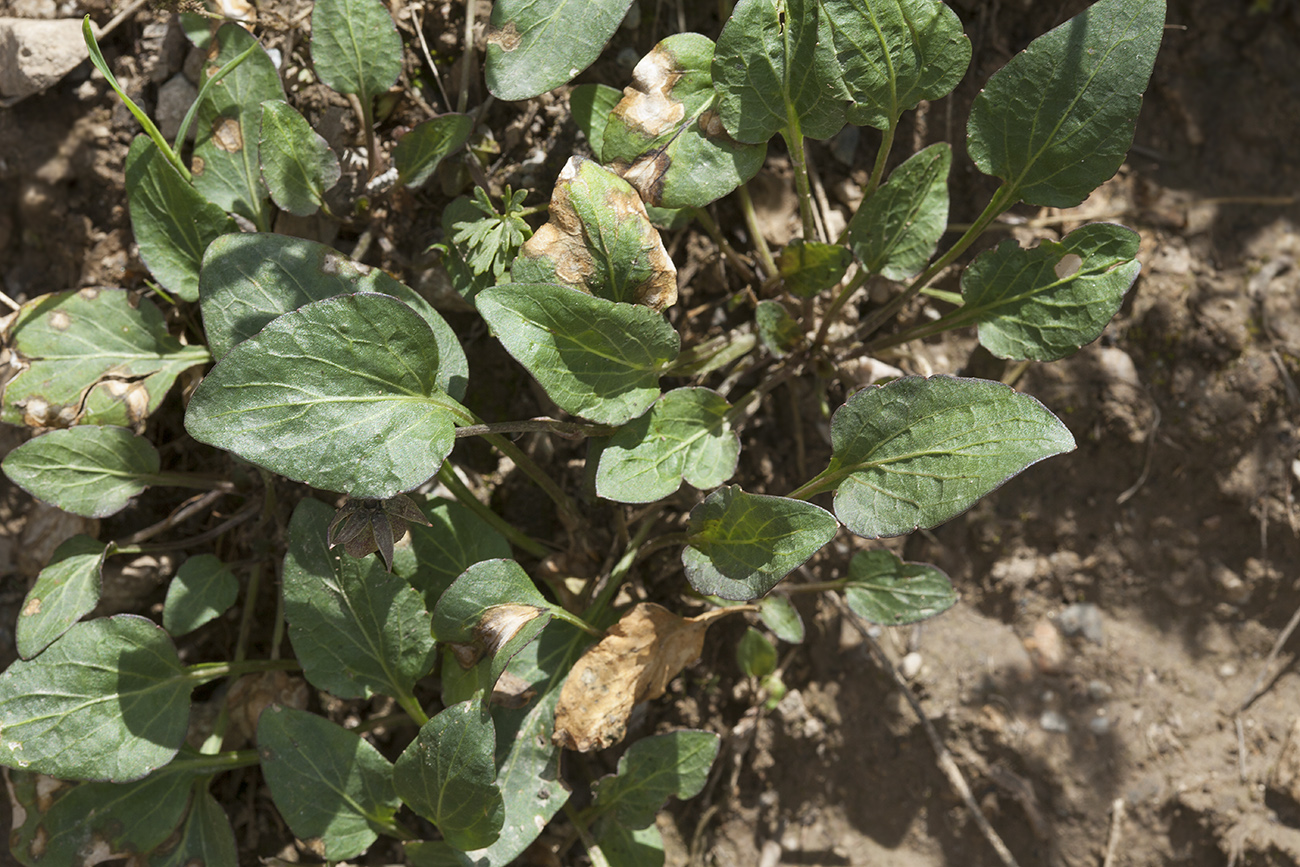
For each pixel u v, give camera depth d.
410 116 0.41
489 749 0.36
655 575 0.42
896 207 0.39
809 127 0.38
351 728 0.42
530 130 0.41
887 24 0.37
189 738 0.41
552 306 0.36
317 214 0.41
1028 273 0.39
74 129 0.41
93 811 0.39
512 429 0.37
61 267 0.42
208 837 0.40
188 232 0.39
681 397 0.38
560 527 0.42
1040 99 0.37
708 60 0.38
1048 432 0.35
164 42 0.41
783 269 0.40
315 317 0.35
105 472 0.40
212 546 0.42
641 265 0.37
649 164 0.37
